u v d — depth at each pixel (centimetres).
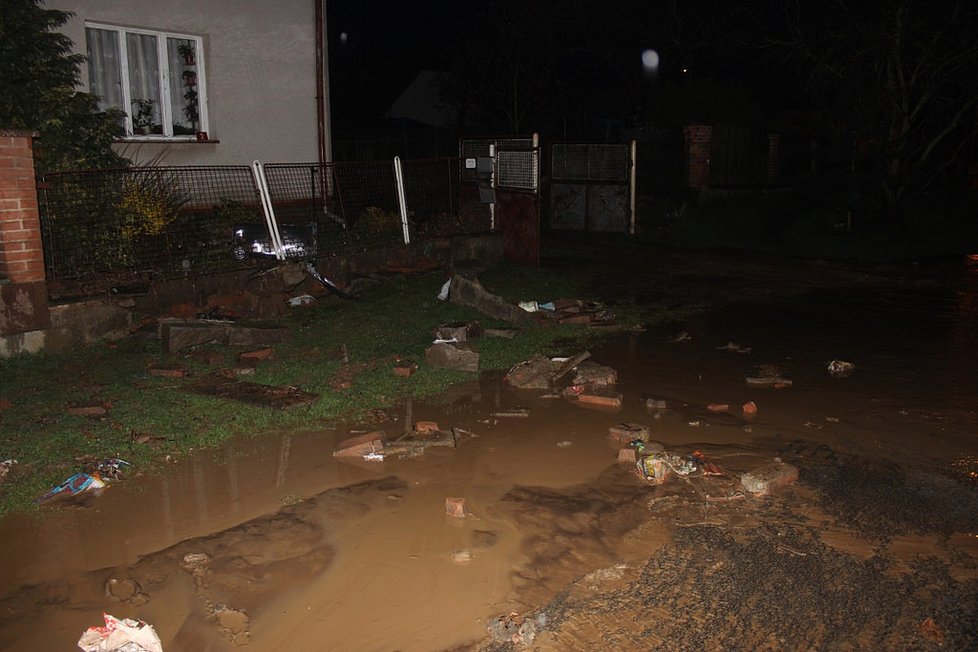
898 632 405
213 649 397
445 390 806
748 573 462
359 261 1202
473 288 1093
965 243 1912
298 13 1352
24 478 573
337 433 683
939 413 736
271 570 467
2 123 846
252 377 802
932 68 1806
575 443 668
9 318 791
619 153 1833
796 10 1945
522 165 1387
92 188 898
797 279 1427
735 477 596
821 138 2277
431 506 550
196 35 1230
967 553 484
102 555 482
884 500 559
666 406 758
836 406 758
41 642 400
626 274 1438
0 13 882
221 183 1238
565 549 492
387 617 423
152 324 918
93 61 1130
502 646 398
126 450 622
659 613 423
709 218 1956
